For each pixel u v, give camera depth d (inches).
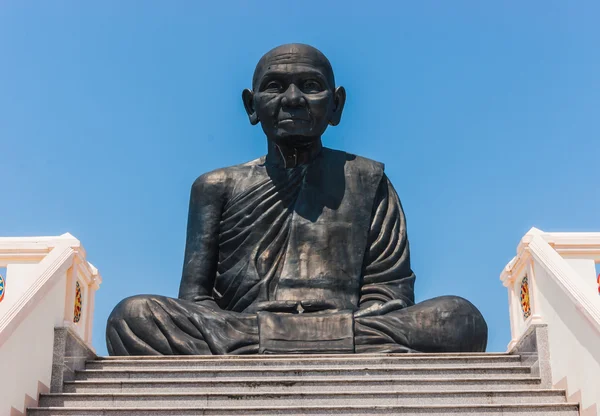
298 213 772.0
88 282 617.9
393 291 759.7
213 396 530.6
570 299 518.9
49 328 547.2
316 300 730.2
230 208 782.5
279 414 509.0
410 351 682.2
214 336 685.3
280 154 791.7
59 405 528.4
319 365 578.6
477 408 511.2
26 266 557.0
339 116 801.6
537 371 558.3
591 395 491.8
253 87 789.9
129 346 692.1
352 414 510.6
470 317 695.7
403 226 792.9
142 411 508.7
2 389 480.1
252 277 756.0
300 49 775.7
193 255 777.6
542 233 585.3
